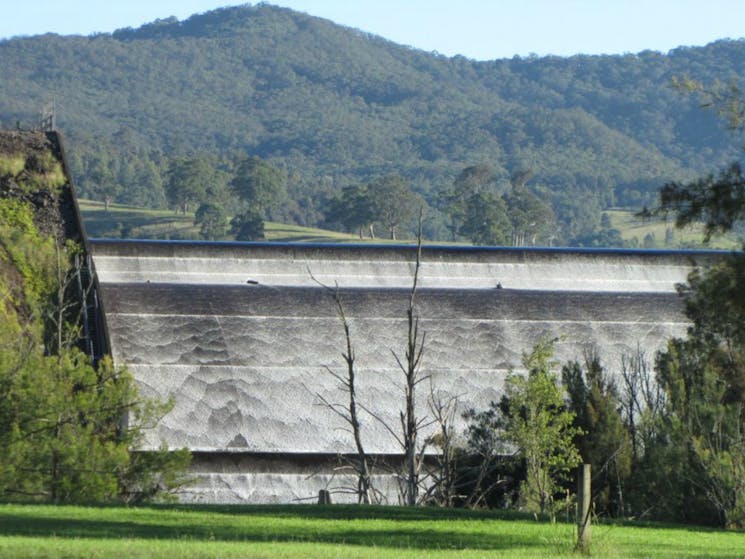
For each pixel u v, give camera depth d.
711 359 43.69
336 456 54.75
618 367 62.44
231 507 33.88
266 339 61.19
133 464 41.88
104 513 30.02
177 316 61.78
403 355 61.56
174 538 25.66
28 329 51.22
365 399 58.31
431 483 53.97
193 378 58.09
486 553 25.22
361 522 30.80
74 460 39.16
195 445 54.44
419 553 24.36
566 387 48.47
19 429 39.62
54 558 21.25
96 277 60.72
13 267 59.62
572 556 25.59
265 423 56.22
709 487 39.56
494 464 47.41
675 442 40.97
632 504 43.00
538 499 43.47
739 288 31.28
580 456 45.41
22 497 38.75
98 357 56.28
